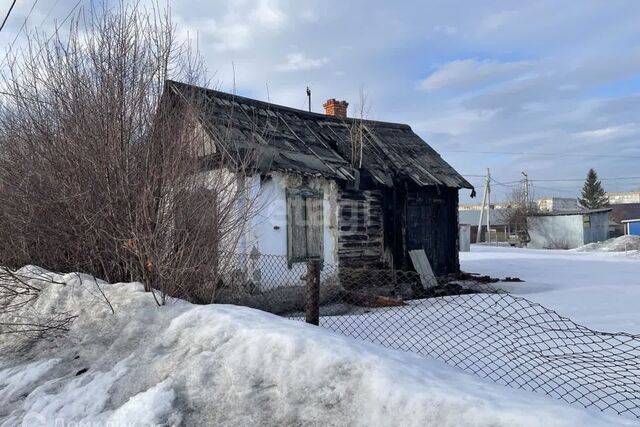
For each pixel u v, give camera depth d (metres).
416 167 13.39
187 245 5.73
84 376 4.37
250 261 9.34
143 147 5.97
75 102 6.25
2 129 7.04
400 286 11.47
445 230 13.91
